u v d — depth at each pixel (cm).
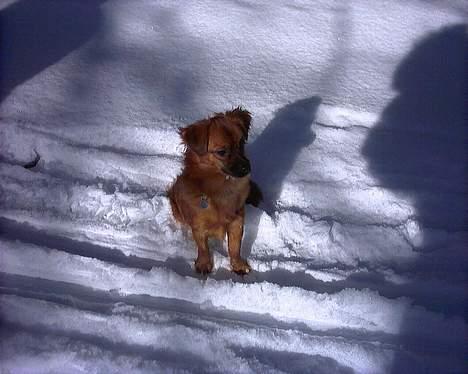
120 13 171
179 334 96
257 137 133
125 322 98
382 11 179
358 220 118
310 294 102
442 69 157
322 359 95
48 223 113
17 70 146
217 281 104
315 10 177
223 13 172
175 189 108
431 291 106
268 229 114
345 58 158
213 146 94
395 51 163
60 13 169
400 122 139
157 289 104
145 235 113
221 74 150
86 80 144
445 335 99
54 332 97
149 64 151
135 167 124
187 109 138
